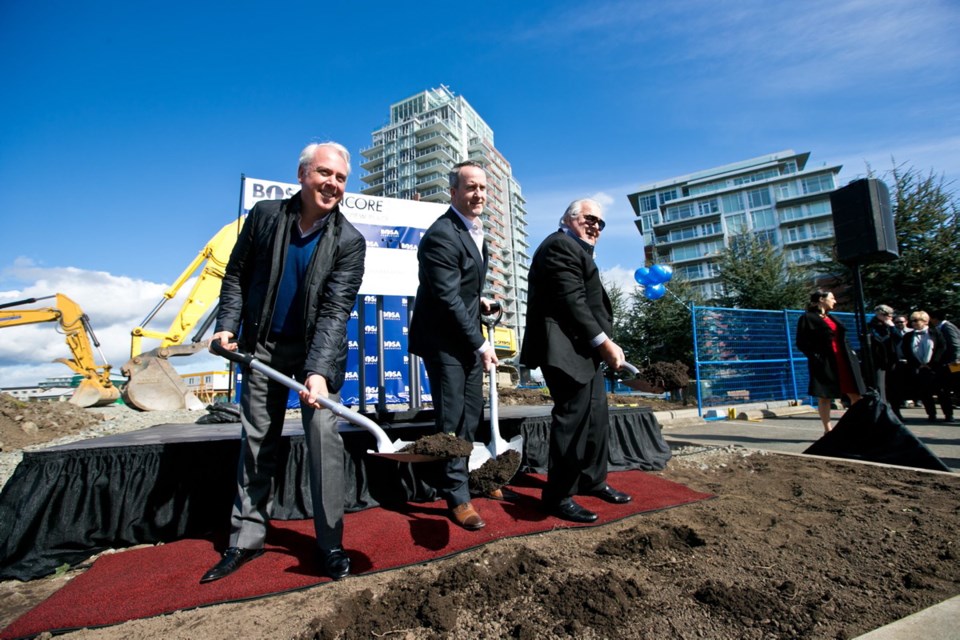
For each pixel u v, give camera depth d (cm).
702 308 882
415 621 147
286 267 208
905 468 347
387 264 471
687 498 282
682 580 172
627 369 246
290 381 181
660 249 6247
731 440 568
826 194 5562
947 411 687
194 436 292
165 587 179
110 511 228
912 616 137
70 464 227
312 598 168
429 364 251
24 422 821
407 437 302
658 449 390
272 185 470
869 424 382
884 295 1356
